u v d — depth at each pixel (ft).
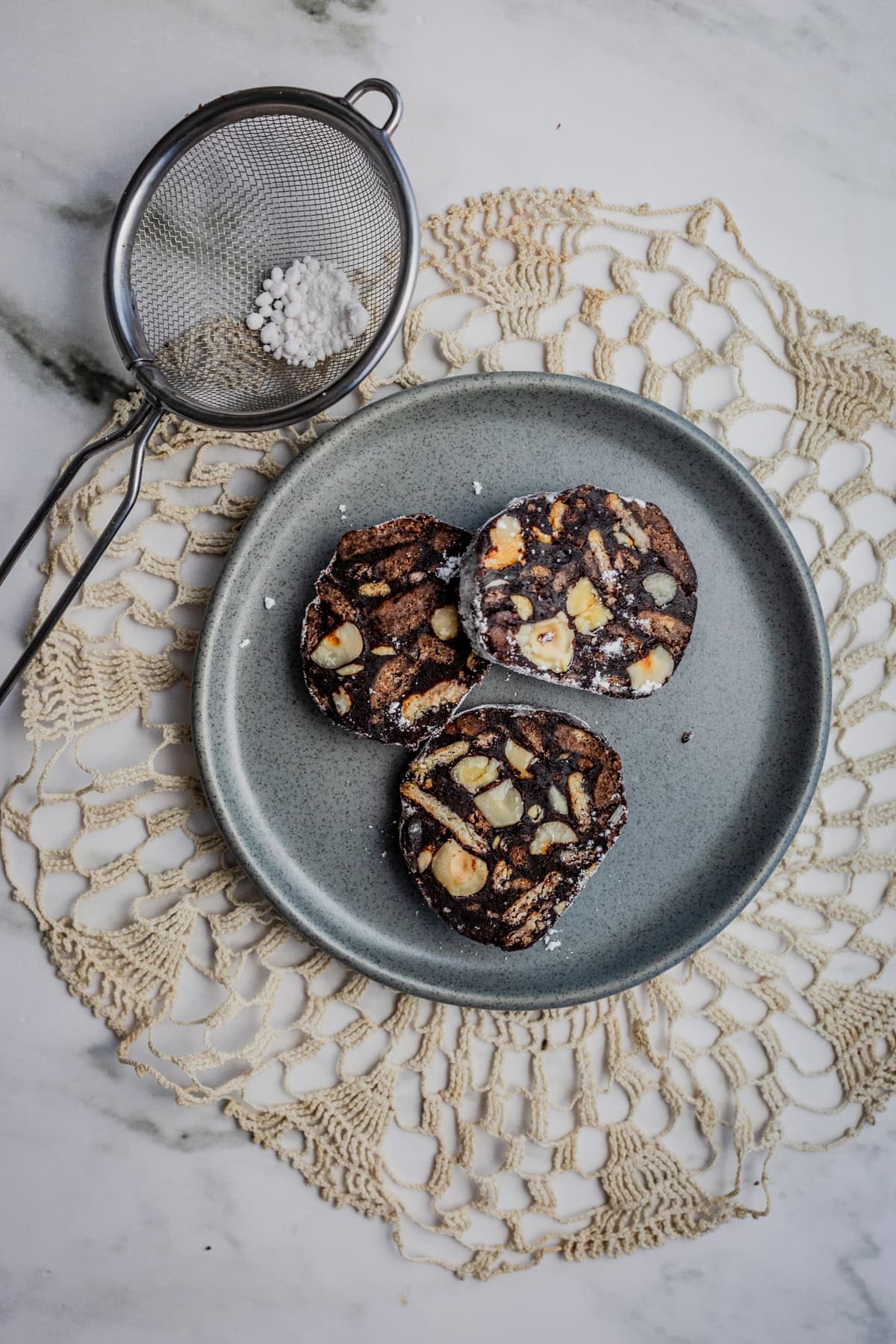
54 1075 1.49
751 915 1.56
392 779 1.47
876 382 1.55
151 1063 1.49
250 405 1.47
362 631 1.42
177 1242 1.51
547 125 1.52
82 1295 1.50
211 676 1.42
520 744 1.45
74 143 1.46
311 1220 1.53
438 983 1.44
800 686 1.51
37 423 1.46
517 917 1.45
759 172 1.55
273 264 1.48
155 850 1.47
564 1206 1.55
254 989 1.50
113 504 1.46
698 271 1.54
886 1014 1.57
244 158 1.45
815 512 1.56
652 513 1.45
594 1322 1.57
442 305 1.50
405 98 1.50
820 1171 1.60
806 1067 1.58
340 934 1.46
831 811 1.57
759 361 1.55
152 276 1.44
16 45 1.45
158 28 1.47
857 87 1.57
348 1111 1.50
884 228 1.57
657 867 1.52
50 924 1.45
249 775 1.45
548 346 1.50
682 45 1.54
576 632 1.43
